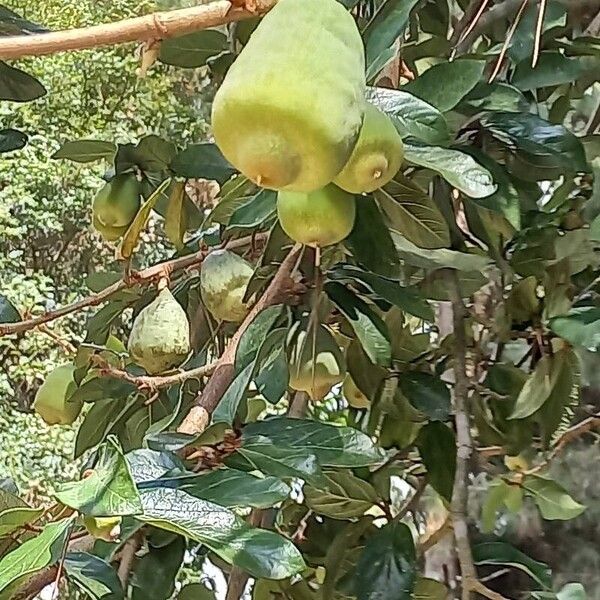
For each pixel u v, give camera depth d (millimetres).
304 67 290
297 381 527
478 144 551
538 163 556
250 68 292
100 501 268
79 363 602
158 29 312
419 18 692
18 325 538
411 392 565
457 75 460
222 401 431
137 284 537
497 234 595
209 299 555
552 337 606
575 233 591
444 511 753
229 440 399
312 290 505
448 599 668
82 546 403
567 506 631
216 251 562
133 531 371
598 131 807
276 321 509
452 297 562
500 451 633
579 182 650
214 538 297
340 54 302
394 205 464
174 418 546
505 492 690
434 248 477
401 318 610
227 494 344
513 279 625
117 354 613
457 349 551
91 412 641
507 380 641
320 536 640
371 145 350
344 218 373
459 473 495
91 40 303
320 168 293
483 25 624
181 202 626
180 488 343
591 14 700
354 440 399
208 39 646
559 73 570
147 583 465
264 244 592
